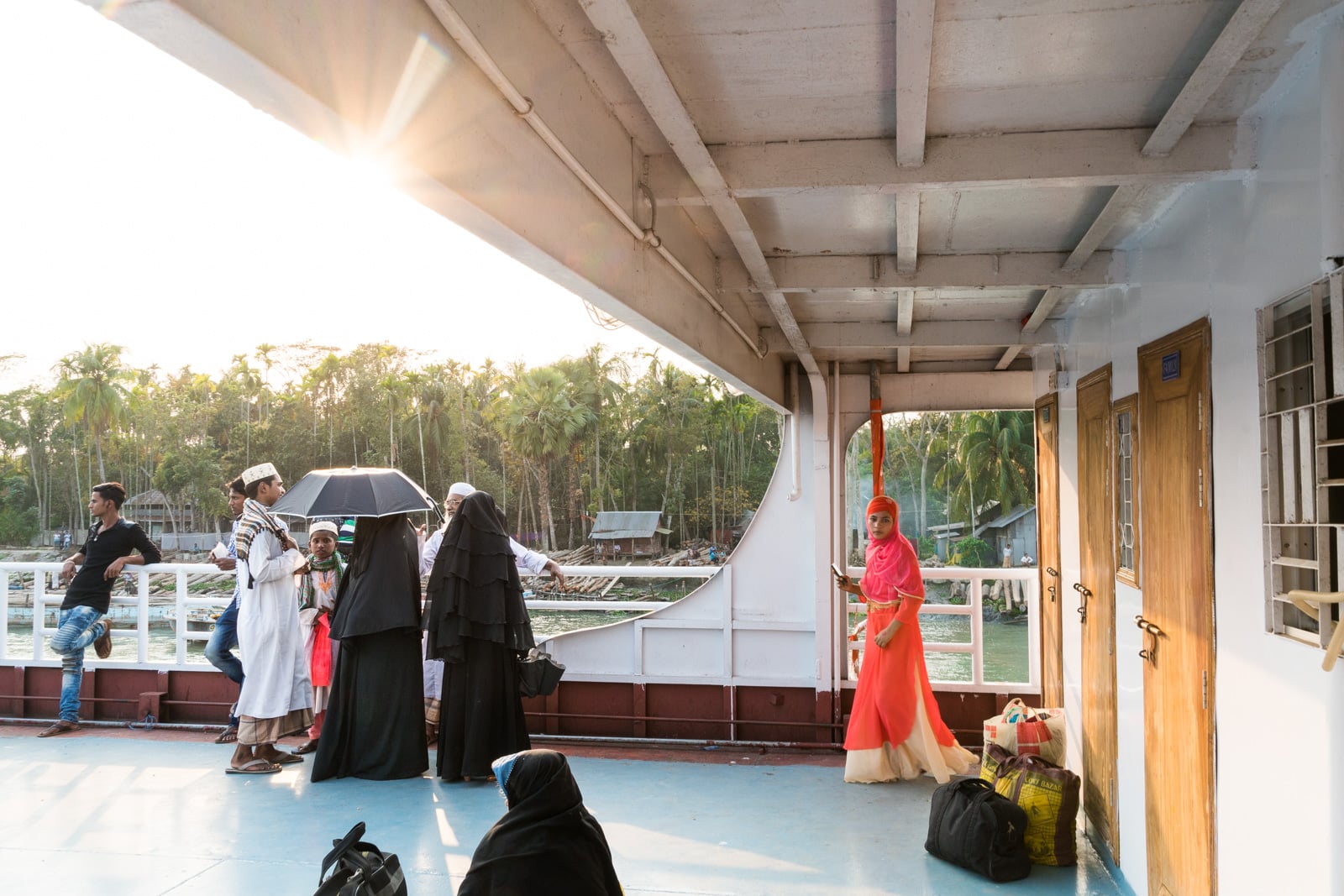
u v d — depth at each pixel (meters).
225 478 70.44
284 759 5.90
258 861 4.29
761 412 65.00
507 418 67.44
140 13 0.97
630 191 2.64
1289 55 2.13
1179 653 3.07
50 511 69.81
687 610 6.71
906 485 54.75
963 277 3.92
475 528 5.49
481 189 1.70
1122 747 3.89
